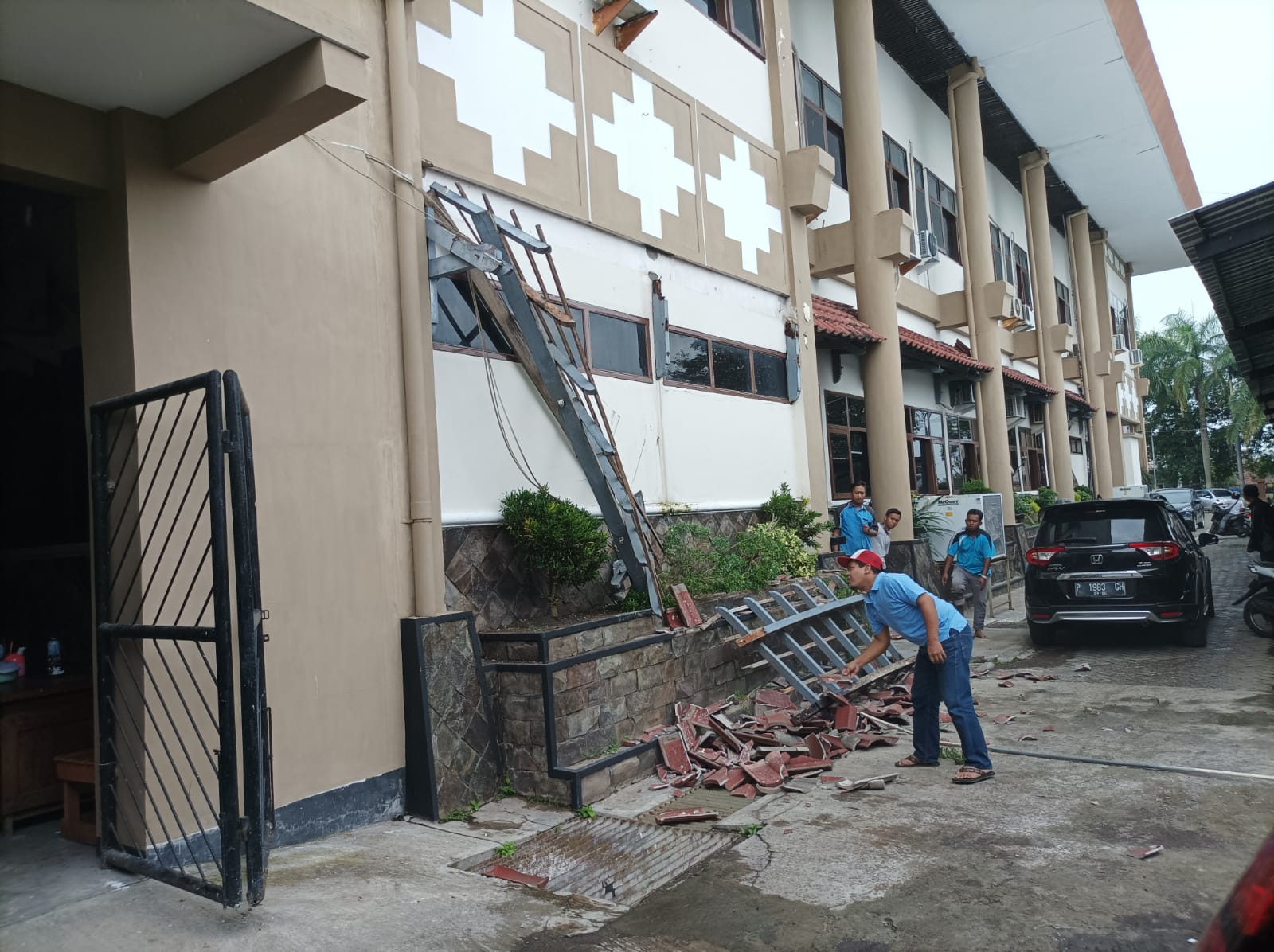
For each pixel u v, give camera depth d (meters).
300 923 3.70
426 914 3.94
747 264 10.37
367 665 5.30
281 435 4.95
